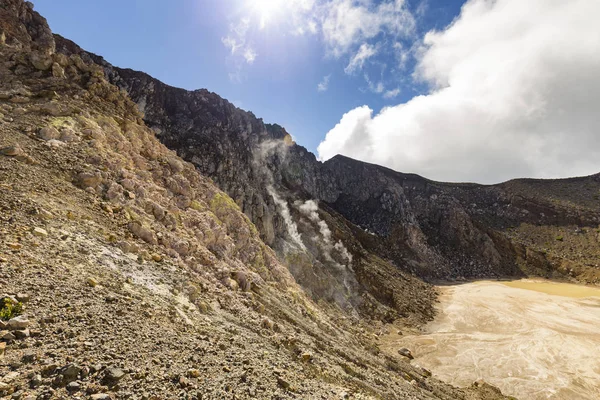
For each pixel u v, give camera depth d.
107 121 25.47
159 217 19.88
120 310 9.55
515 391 29.88
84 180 17.09
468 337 42.66
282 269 35.62
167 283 13.79
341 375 15.17
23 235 10.65
